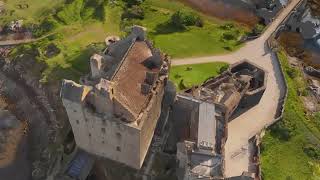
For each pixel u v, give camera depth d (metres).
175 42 138.12
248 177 93.88
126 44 107.56
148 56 104.44
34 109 134.88
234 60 131.88
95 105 96.56
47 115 131.50
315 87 132.38
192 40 139.62
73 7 157.00
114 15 152.12
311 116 122.62
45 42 143.25
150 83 101.00
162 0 160.38
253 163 106.31
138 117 95.31
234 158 107.44
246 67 125.31
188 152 96.88
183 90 118.19
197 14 155.25
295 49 143.75
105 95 91.75
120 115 95.50
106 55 105.81
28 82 138.38
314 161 112.75
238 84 117.19
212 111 103.06
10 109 138.00
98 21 150.12
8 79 142.25
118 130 96.12
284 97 121.56
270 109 119.50
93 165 109.31
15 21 154.62
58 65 134.38
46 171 118.69
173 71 126.88
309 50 143.75
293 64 138.62
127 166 106.94
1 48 148.50
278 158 112.12
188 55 133.25
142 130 94.81
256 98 118.38
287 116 119.19
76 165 108.88
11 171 124.38
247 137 112.25
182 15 146.00
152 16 151.75
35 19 156.12
